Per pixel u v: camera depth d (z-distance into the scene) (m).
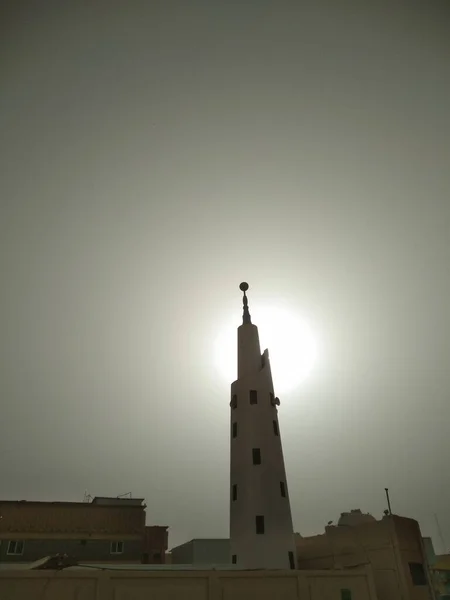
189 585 25.23
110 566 27.52
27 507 42.72
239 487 35.84
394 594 30.39
